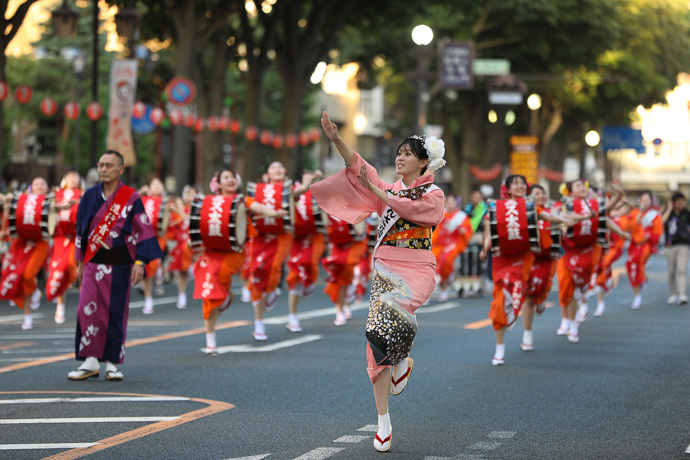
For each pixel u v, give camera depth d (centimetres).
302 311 2903
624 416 1387
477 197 3469
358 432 1250
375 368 1159
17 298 2359
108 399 1453
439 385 1633
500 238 1864
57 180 5616
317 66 5212
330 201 1199
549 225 2008
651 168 15062
